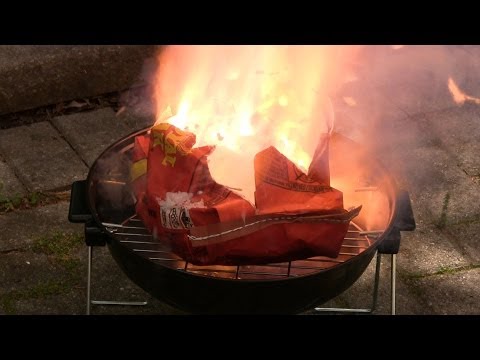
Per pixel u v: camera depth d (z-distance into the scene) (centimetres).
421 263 298
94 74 374
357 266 219
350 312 275
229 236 214
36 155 345
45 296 279
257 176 218
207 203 218
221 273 231
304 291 212
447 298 284
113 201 254
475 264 299
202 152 229
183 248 221
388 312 277
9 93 361
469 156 352
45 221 312
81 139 355
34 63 358
